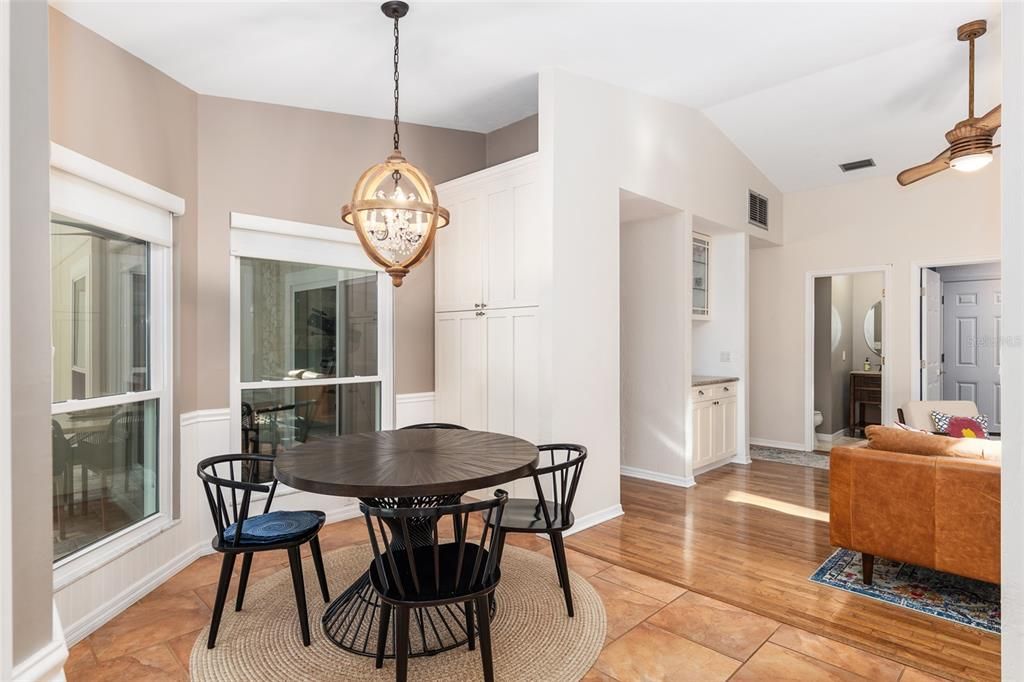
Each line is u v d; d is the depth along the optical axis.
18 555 0.95
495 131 4.68
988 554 2.45
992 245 5.10
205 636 2.37
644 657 2.23
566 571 2.56
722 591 2.80
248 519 2.54
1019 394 0.64
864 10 3.15
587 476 3.76
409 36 2.94
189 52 2.84
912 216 5.52
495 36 3.09
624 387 5.14
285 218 3.65
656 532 3.64
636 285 5.05
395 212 2.50
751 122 4.94
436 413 4.43
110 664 2.17
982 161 3.33
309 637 2.32
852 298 7.41
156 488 3.03
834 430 6.83
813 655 2.24
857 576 2.97
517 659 2.22
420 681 2.07
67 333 2.47
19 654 0.95
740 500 4.34
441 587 1.95
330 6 2.59
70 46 2.42
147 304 3.00
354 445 2.68
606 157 3.93
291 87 3.42
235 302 3.47
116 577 2.61
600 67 3.66
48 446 1.02
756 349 6.55
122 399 2.76
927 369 5.54
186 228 3.19
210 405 3.33
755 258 6.54
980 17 3.28
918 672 2.12
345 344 4.02
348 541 3.50
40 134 1.00
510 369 3.82
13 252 0.95
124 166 2.72
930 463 2.60
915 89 4.21
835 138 5.07
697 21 3.14
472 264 4.11
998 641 2.33
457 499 2.52
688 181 4.73
